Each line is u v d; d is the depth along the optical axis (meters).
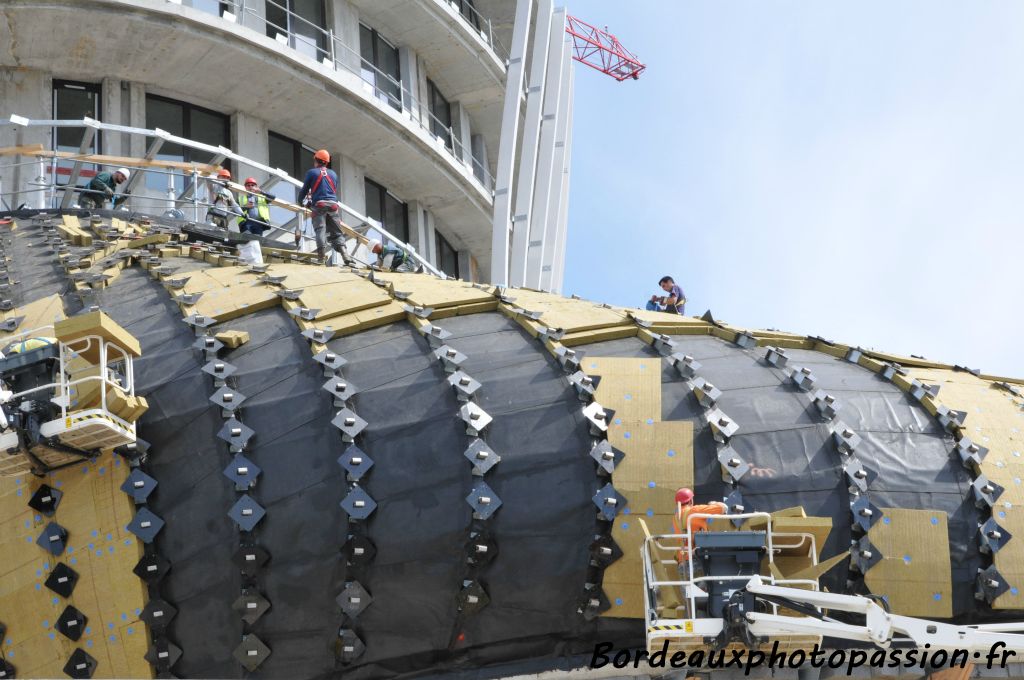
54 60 48.19
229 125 52.25
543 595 22.61
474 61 59.19
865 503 22.84
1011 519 23.00
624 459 23.09
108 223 37.06
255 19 50.59
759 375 24.81
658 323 26.58
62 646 23.50
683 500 21.12
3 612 23.78
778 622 19.28
